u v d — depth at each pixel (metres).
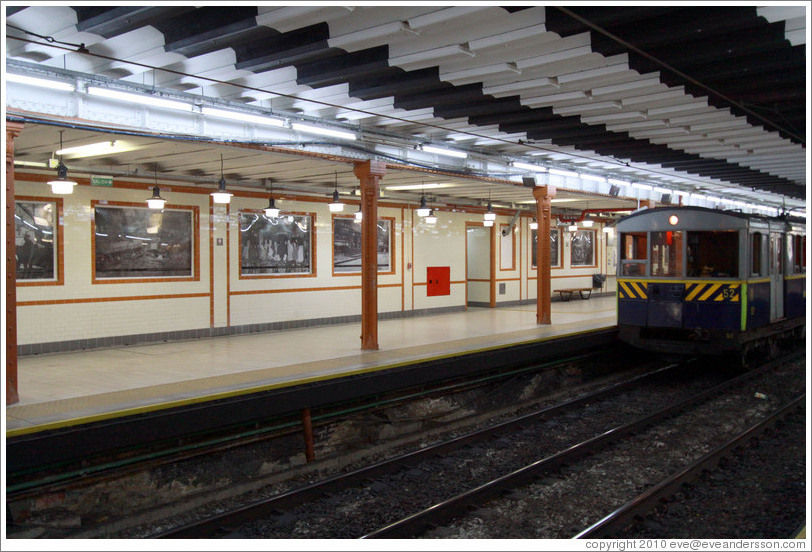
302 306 14.88
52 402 7.13
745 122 9.78
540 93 8.13
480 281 20.58
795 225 14.91
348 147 10.14
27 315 10.66
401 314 17.20
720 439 8.88
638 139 11.32
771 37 5.99
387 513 6.50
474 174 12.41
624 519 5.93
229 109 8.36
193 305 12.91
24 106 6.73
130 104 7.58
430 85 7.58
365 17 5.93
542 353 12.29
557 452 8.46
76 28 5.84
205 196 13.09
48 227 10.93
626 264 12.94
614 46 6.31
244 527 6.17
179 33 6.08
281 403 8.06
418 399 10.15
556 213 22.66
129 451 6.93
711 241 11.96
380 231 16.61
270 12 5.53
